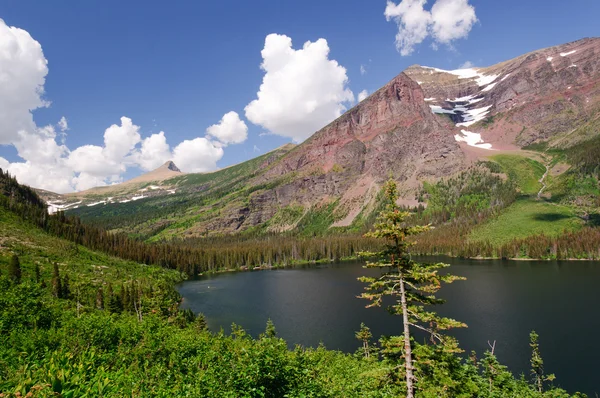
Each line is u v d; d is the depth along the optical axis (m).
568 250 175.50
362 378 22.95
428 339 69.38
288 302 110.81
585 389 50.22
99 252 153.38
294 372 16.25
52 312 29.70
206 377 14.14
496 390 43.97
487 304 93.31
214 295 127.50
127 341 26.12
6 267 85.38
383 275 22.69
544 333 70.81
